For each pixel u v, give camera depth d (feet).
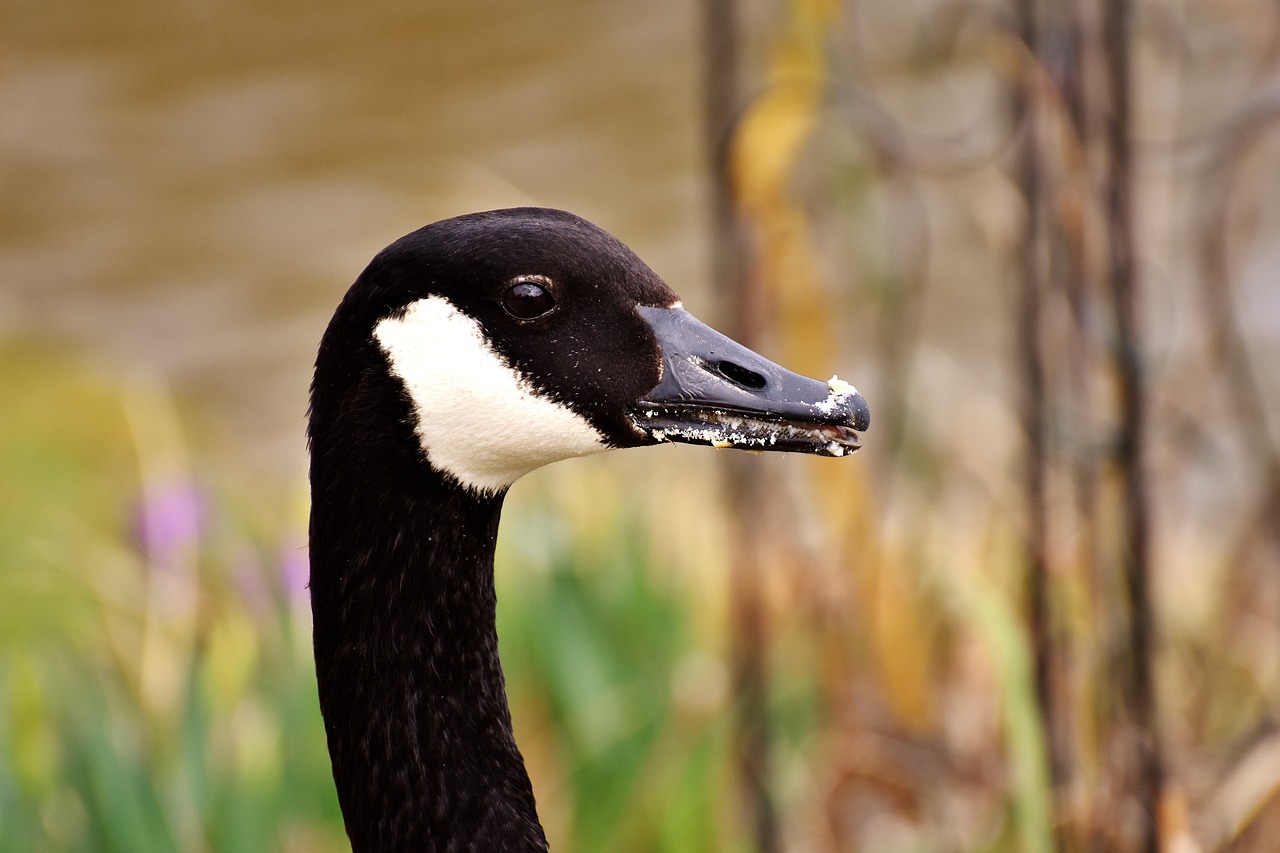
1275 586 33.63
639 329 19.97
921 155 30.83
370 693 20.16
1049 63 26.66
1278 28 30.25
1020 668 28.19
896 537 37.96
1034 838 27.61
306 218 73.15
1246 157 32.40
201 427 63.05
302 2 91.86
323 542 20.11
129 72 86.53
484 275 19.34
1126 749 27.43
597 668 34.40
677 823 31.37
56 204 75.56
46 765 32.04
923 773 34.12
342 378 19.67
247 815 30.04
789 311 30.37
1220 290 32.14
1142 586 26.71
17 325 69.36
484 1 92.58
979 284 58.23
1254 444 34.55
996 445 38.06
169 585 36.09
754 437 19.90
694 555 41.86
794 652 35.94
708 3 30.81
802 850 33.55
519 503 42.63
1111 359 27.45
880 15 58.34
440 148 76.02
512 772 20.89
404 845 20.25
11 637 45.24
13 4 93.45
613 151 74.28
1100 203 26.55
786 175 30.66
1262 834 30.32
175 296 70.85
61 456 59.67
